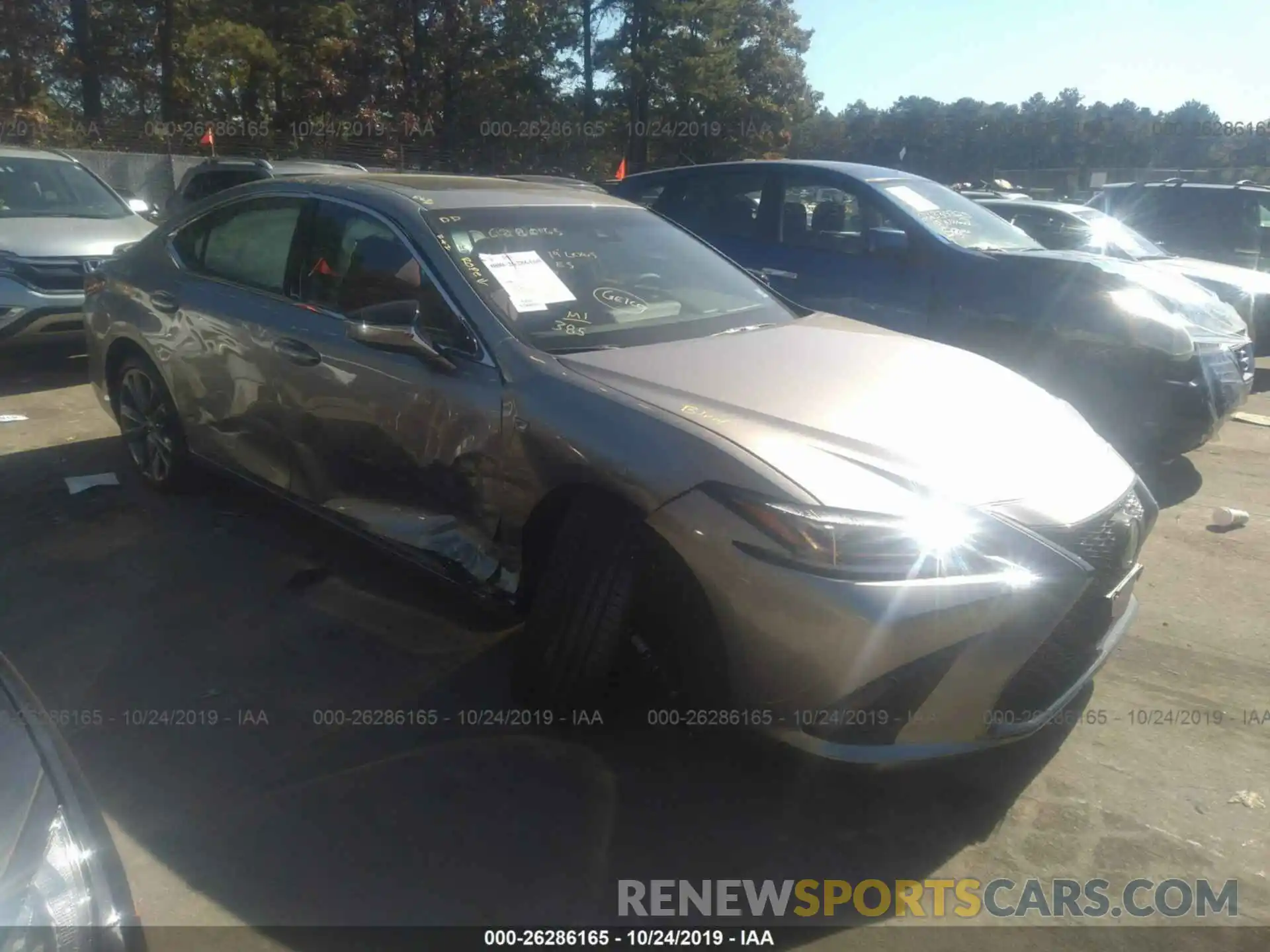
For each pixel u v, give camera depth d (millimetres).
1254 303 8867
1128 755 3367
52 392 7488
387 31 30359
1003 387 3629
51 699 3527
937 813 3076
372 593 4316
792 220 6871
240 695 3564
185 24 27000
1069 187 22766
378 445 3795
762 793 3133
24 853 1854
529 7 31266
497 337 3479
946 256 6176
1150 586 4688
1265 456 6898
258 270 4508
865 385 3424
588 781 3156
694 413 3057
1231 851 2932
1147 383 5727
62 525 4984
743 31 41062
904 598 2650
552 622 3164
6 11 25906
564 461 3125
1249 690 3783
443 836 2908
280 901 2652
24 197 8398
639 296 4023
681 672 3057
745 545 2732
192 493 5340
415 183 4332
